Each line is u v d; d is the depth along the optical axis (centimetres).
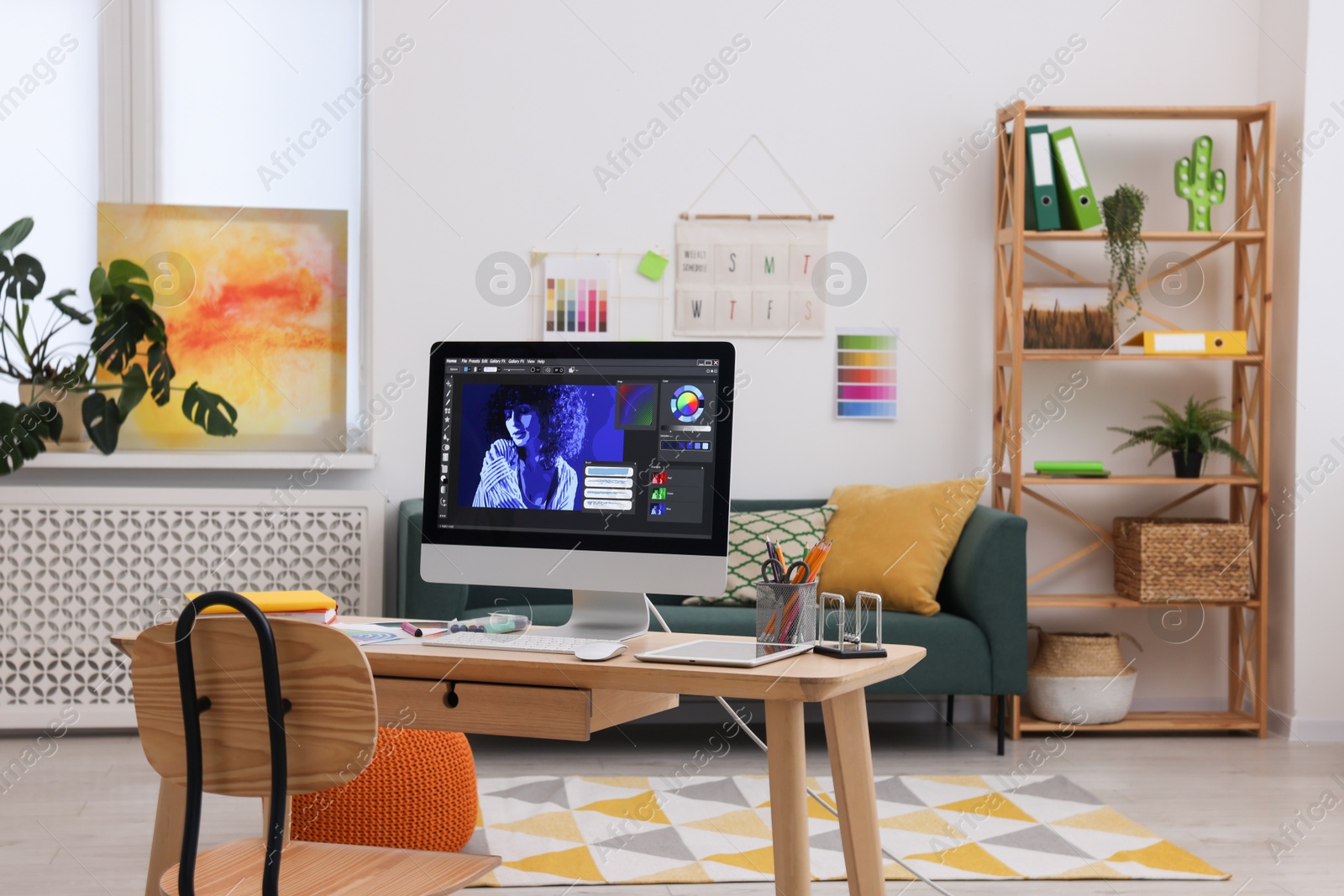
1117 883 235
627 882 234
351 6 398
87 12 385
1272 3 396
